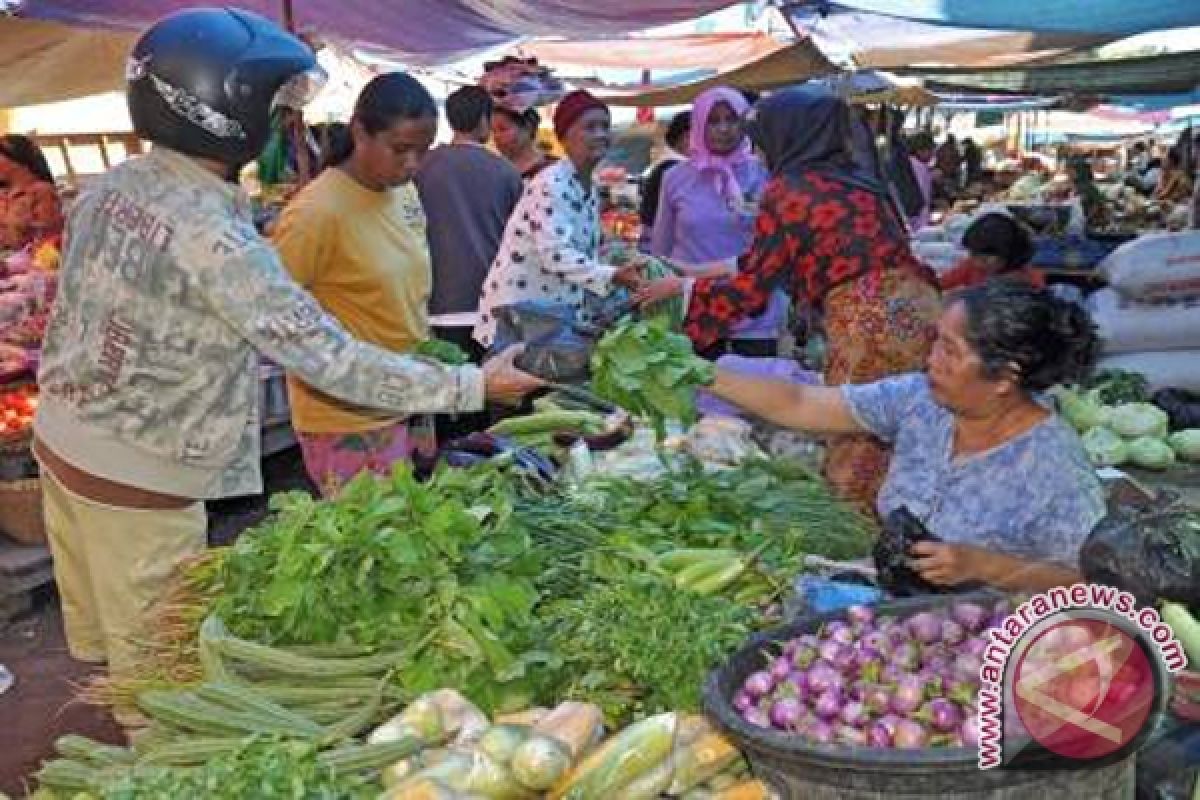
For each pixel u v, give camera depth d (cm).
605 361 257
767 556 259
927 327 365
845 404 279
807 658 191
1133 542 189
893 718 176
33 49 822
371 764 188
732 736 169
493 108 659
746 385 286
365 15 818
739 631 211
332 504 237
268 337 251
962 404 254
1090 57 1353
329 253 369
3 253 715
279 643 229
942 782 156
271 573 229
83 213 265
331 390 254
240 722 204
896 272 368
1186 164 1502
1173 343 639
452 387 254
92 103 1372
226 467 277
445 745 196
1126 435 564
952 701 177
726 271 580
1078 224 1099
